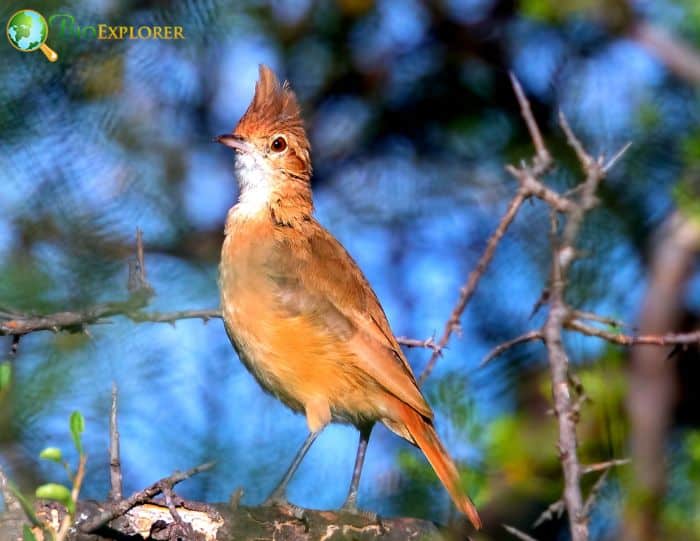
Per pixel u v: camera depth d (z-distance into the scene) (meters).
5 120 11.69
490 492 10.16
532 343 11.92
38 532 7.29
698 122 12.35
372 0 13.16
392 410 9.87
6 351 10.53
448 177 13.37
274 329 9.91
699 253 12.84
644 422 12.05
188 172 12.62
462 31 13.50
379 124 13.68
